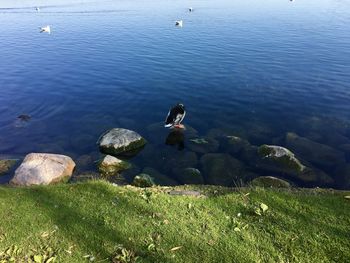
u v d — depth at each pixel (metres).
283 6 44.00
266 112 15.62
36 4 49.88
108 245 6.35
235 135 13.73
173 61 22.48
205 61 22.25
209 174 11.24
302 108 15.87
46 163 10.81
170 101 17.17
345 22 33.19
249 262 5.89
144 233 6.61
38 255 6.12
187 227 6.75
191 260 5.96
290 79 19.00
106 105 17.03
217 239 6.41
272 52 23.55
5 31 33.12
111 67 21.95
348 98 16.67
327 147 12.44
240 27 31.39
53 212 7.32
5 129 14.88
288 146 12.66
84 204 7.57
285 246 6.21
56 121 15.59
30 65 22.84
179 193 8.20
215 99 17.05
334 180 10.82
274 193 7.83
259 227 6.72
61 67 22.33
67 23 36.28
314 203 7.38
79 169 11.72
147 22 35.25
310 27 30.95
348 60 21.56
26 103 17.41
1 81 20.23
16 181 10.27
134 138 13.02
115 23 35.41
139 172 11.57
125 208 7.39
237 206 7.39
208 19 35.81
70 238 6.54
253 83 18.67
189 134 13.91
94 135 14.23
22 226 6.89
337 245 6.19
